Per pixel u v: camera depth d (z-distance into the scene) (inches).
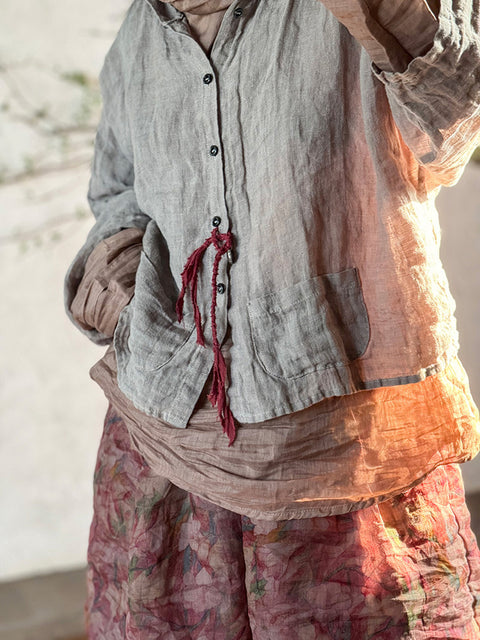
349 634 51.0
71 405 167.6
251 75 50.4
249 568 51.8
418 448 50.9
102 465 60.7
